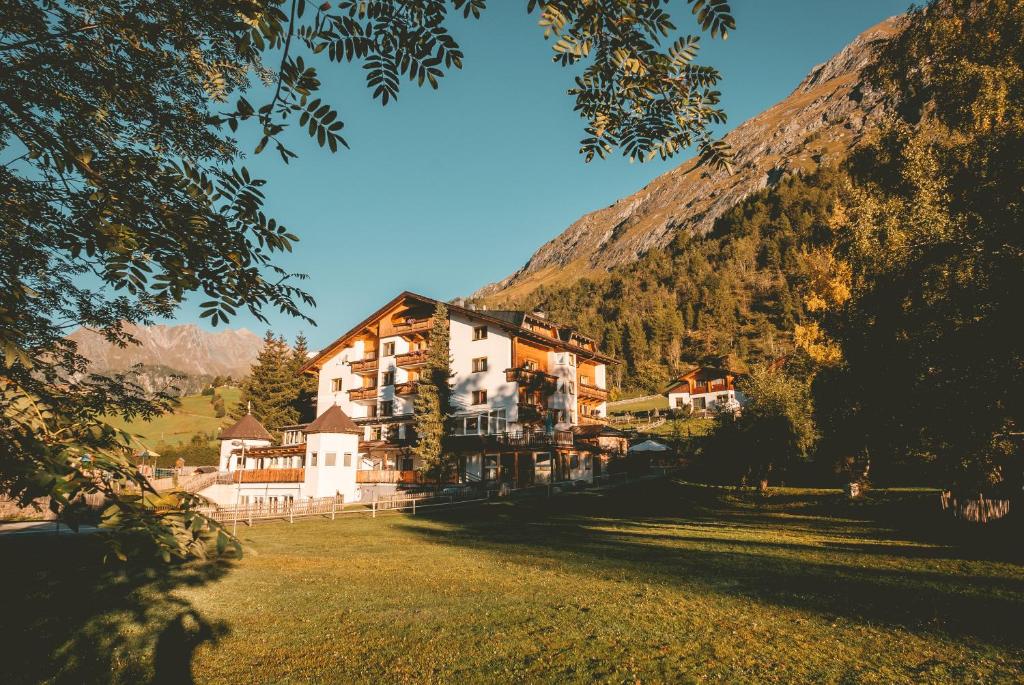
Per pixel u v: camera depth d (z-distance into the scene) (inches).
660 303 5674.2
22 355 109.2
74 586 442.3
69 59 150.9
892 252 716.0
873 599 400.8
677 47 158.2
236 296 157.9
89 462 105.0
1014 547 587.8
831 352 1222.3
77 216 149.1
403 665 290.5
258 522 1076.5
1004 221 521.0
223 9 142.3
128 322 256.1
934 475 848.9
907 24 737.6
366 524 1016.9
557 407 1934.1
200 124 195.8
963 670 266.1
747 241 6737.2
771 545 691.4
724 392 3093.0
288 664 294.0
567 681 267.6
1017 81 565.9
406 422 1835.6
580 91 171.5
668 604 399.9
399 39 140.6
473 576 510.3
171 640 328.2
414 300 1974.7
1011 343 518.9
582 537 796.6
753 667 279.6
